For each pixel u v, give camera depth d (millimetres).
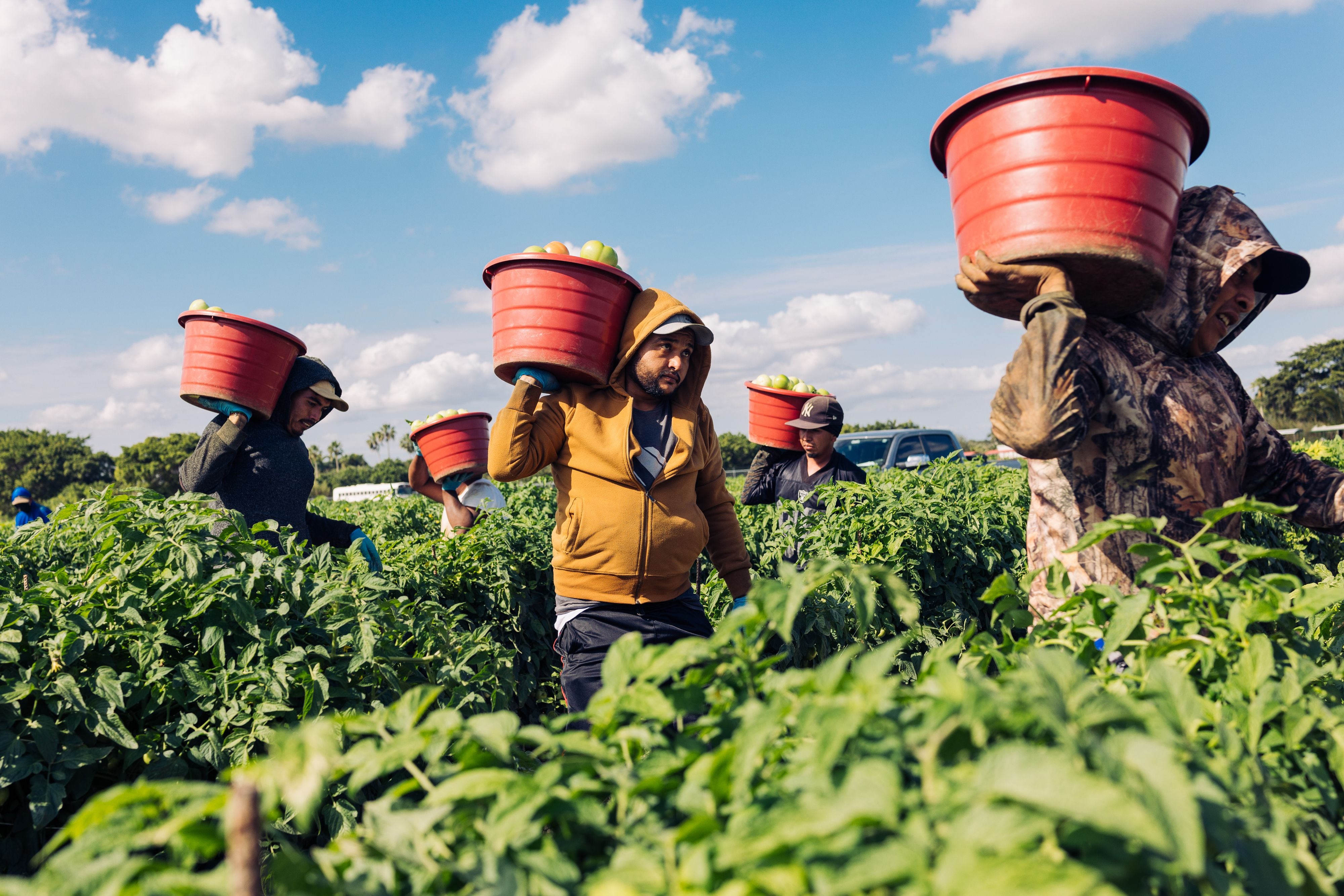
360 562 2668
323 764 795
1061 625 1469
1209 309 1956
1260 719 1113
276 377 3408
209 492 3396
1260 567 2607
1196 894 824
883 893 707
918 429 12531
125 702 2061
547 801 958
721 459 2943
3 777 1843
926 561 4250
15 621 2039
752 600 1152
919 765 888
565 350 2490
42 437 89938
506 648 3932
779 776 958
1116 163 1722
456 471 4719
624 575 2514
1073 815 660
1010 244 1789
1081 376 1751
